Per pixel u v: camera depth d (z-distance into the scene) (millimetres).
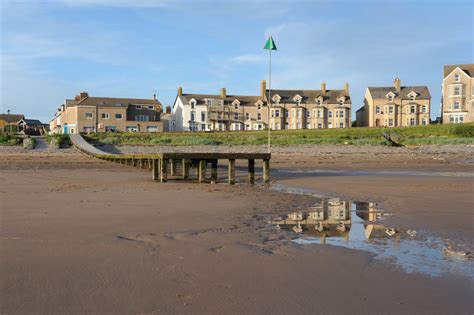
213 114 83000
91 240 7340
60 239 7391
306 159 36219
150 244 7129
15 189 15062
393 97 79812
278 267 5969
